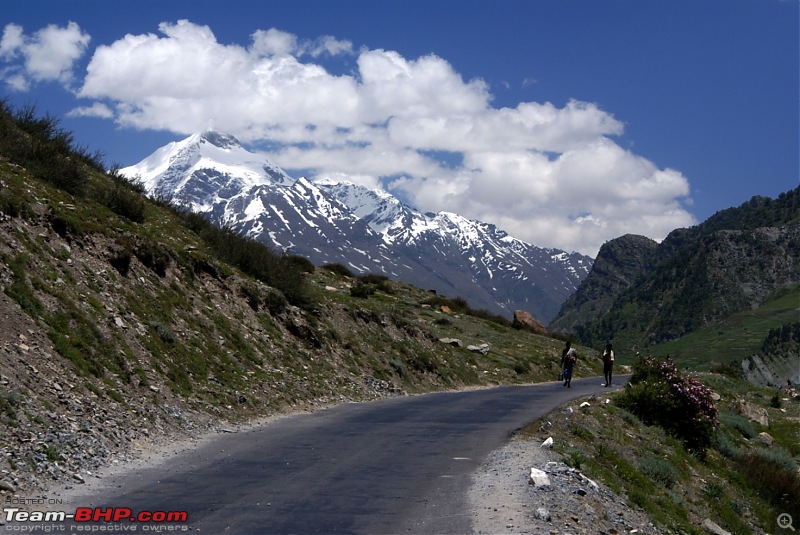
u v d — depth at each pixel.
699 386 25.53
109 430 13.31
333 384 25.45
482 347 43.81
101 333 17.00
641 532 11.22
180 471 12.06
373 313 36.12
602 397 25.91
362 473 12.59
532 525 9.59
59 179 23.98
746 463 24.11
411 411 22.23
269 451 14.32
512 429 18.34
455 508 10.32
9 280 15.89
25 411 12.10
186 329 21.12
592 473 14.45
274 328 26.48
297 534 8.91
